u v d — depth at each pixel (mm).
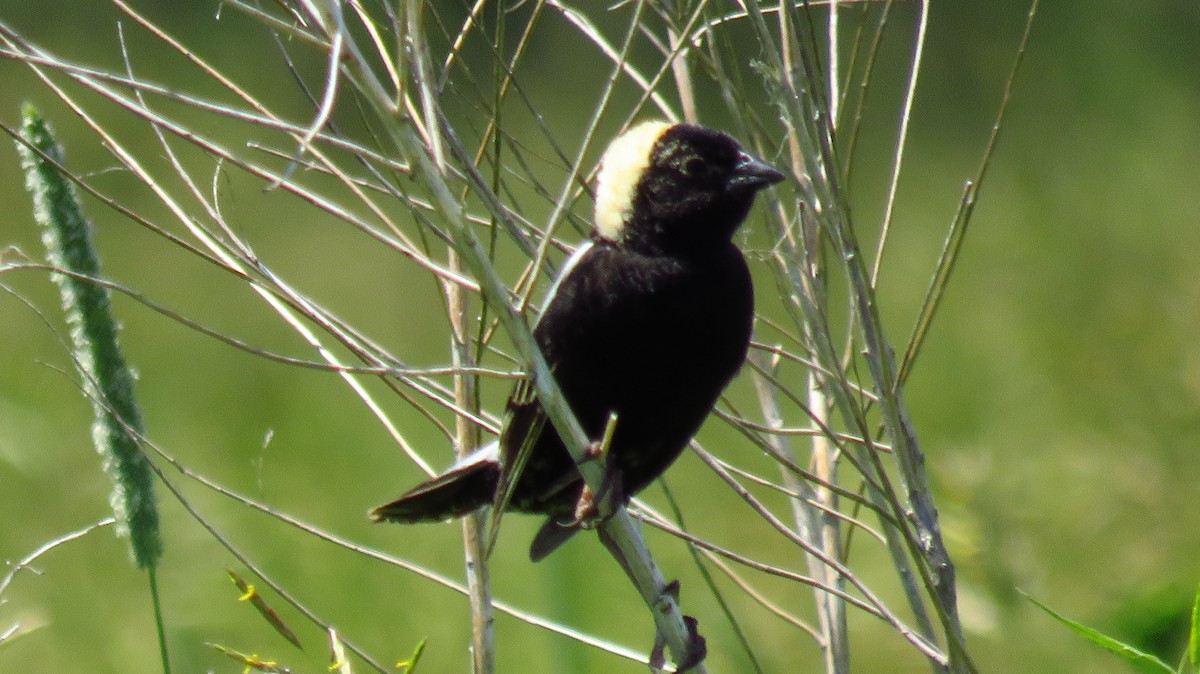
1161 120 23219
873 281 6531
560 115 25844
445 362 19250
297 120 25812
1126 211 19531
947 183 23703
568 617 9586
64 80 27672
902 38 29000
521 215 7293
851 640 10859
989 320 17125
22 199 24203
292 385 17734
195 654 10438
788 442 7648
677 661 6625
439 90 6215
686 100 7586
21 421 12039
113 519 6184
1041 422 14156
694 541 6734
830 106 6715
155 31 5984
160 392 17594
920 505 6520
